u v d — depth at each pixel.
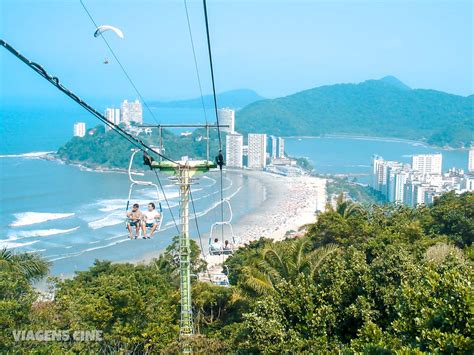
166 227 142.75
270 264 35.28
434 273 20.42
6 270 38.44
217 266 105.75
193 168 27.66
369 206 63.34
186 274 29.78
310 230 53.81
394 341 18.88
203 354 32.34
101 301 36.31
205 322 46.75
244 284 35.03
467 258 36.97
